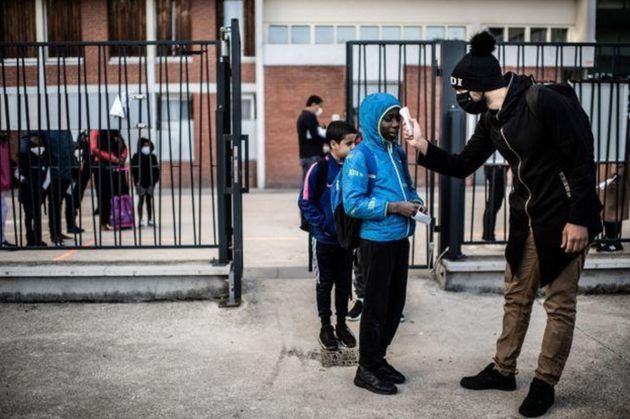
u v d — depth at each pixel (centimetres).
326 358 413
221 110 524
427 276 599
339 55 1764
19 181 610
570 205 322
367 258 365
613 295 554
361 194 358
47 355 430
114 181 872
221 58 522
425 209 369
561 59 576
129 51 1700
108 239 805
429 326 483
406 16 1761
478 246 628
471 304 530
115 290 534
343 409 351
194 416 345
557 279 336
